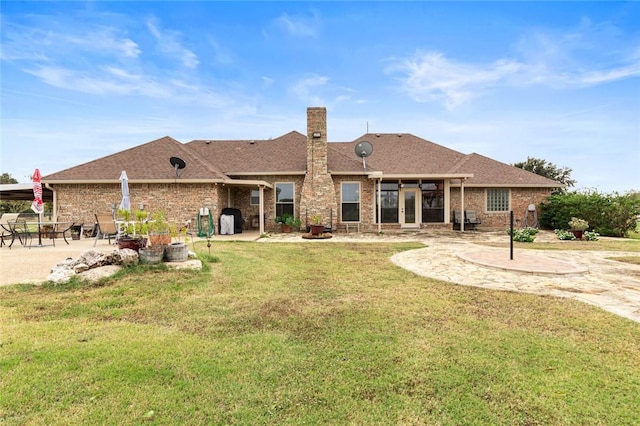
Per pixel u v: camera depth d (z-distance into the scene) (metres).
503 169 20.39
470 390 3.00
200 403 2.77
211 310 5.02
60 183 15.62
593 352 3.73
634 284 6.74
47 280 6.15
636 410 2.74
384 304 5.37
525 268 7.89
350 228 18.41
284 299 5.60
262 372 3.25
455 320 4.68
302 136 21.38
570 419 2.62
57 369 3.21
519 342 3.97
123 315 4.79
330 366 3.38
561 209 18.42
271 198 18.42
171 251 7.79
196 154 18.58
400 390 2.99
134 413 2.62
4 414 2.57
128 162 16.44
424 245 12.45
